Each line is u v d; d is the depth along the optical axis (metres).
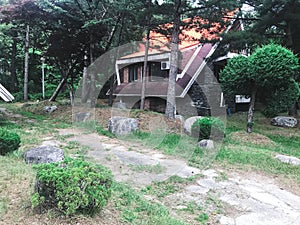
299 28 10.73
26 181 3.71
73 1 11.08
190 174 5.17
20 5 10.36
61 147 6.40
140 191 4.20
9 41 20.06
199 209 3.72
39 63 19.78
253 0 10.02
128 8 10.01
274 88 8.45
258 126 10.68
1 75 20.92
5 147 5.33
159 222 3.11
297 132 9.83
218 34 9.88
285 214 3.74
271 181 5.05
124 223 2.95
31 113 12.51
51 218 2.71
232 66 8.48
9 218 2.73
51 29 11.90
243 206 3.91
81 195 2.76
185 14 9.13
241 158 6.29
